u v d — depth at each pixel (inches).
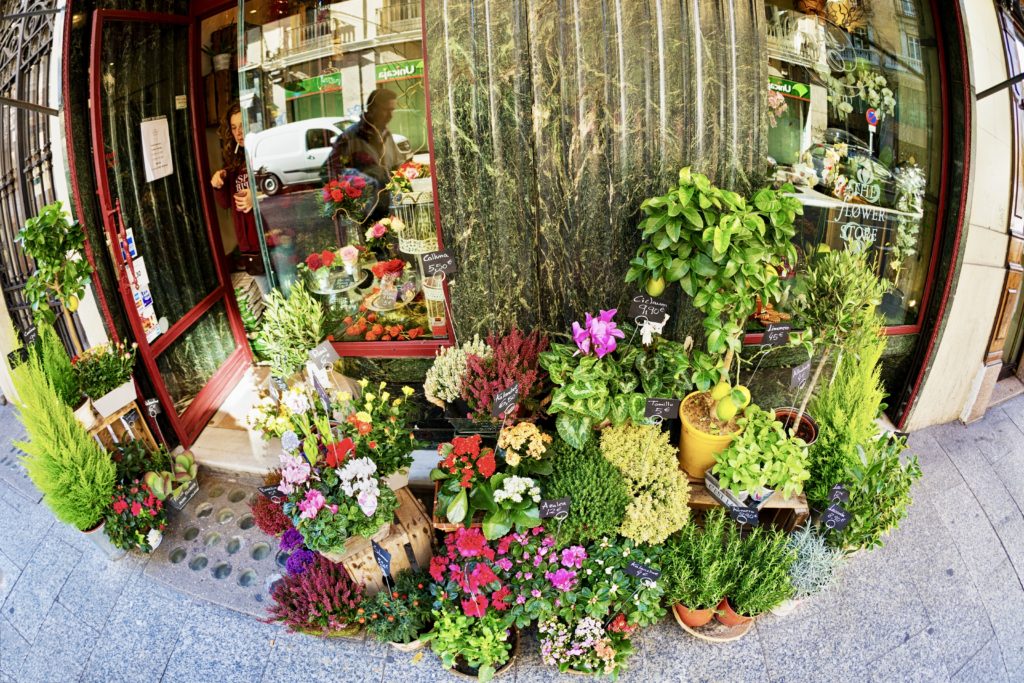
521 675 117.4
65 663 124.8
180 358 164.4
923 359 153.4
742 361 151.3
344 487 109.4
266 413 133.6
